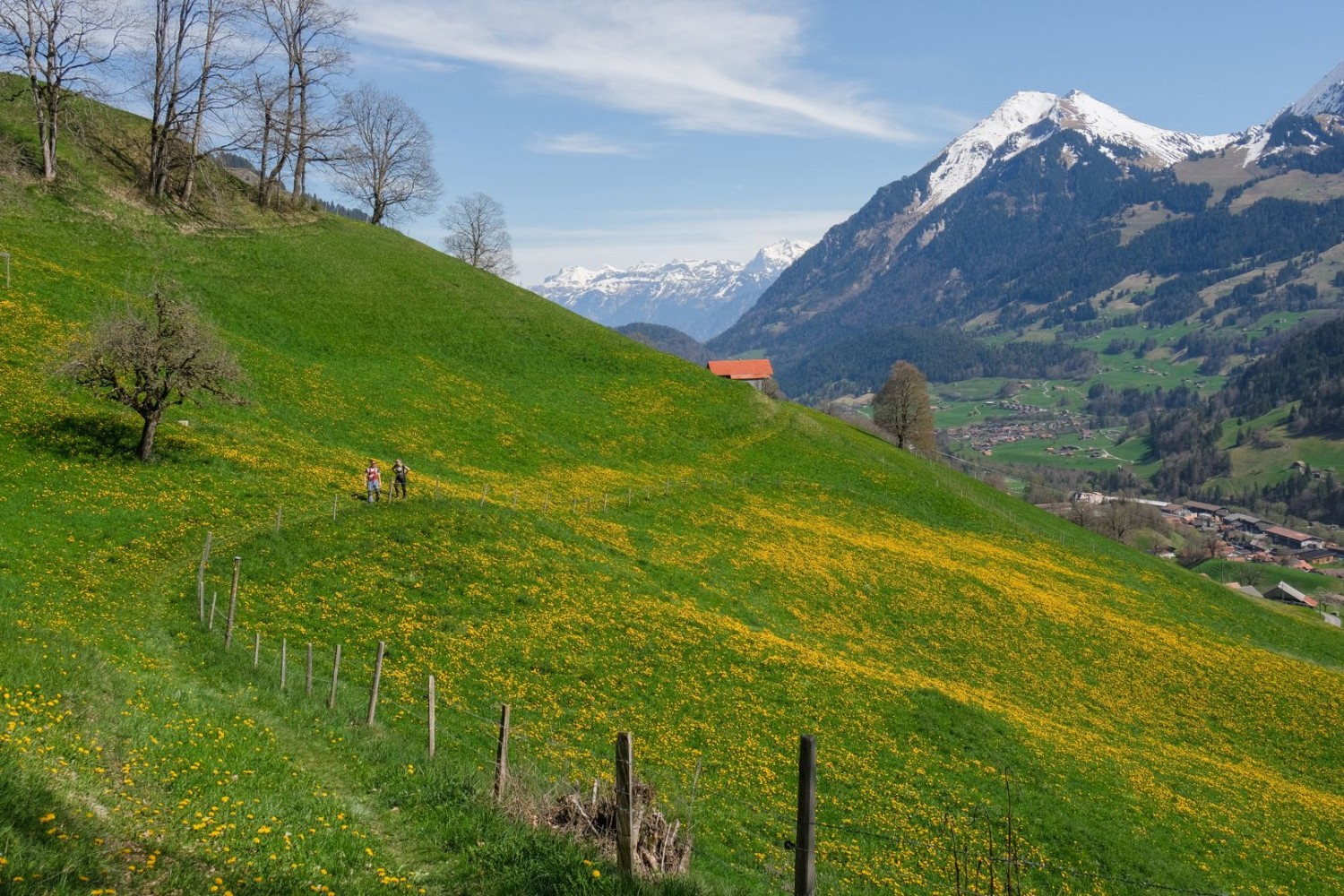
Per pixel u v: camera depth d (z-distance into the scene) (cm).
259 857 1402
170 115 8100
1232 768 4750
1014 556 8138
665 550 5859
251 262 8312
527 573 4609
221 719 2150
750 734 3631
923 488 9150
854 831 3027
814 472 8656
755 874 2416
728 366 15150
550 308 10488
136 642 2845
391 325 8475
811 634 5253
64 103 7738
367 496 5022
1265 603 9619
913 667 5184
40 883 1071
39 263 6431
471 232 13638
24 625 2506
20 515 3716
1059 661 5825
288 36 9194
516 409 7862
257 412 5997
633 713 3575
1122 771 4166
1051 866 3114
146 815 1440
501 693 3441
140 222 7806
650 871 1673
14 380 4919
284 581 3872
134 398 4528
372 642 3575
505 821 1811
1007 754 4009
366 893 1375
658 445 8169
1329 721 5759
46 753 1545
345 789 1923
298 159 9662
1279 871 3506
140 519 4028
